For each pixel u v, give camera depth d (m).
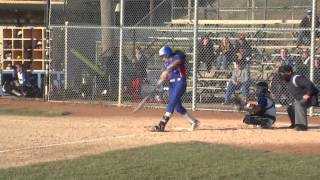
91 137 40.53
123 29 62.50
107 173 27.61
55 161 30.84
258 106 46.09
